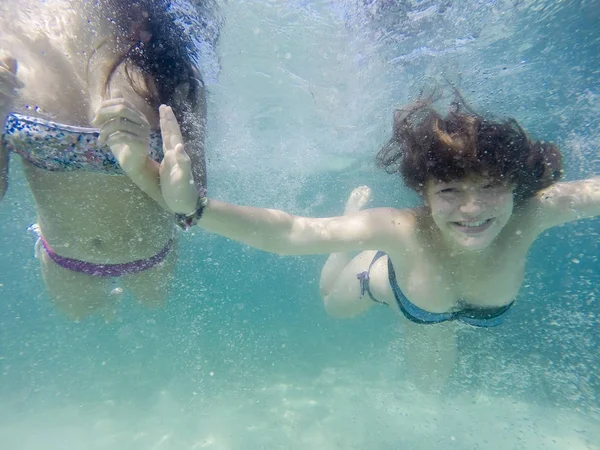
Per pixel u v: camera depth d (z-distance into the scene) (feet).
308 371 5.23
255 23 4.37
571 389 3.85
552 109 5.78
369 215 2.44
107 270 2.95
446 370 3.65
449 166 2.10
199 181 2.73
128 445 3.64
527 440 3.34
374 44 4.77
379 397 4.25
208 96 5.03
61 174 2.38
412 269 2.60
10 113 2.10
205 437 3.72
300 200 13.03
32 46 2.19
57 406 4.42
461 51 4.76
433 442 3.38
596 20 4.45
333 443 3.51
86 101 2.24
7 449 3.60
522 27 4.46
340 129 6.99
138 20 2.20
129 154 1.74
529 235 2.52
